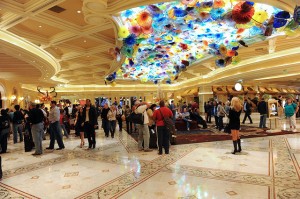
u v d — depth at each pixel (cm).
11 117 1026
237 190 344
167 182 390
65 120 1126
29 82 1864
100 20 599
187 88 2806
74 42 1035
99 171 473
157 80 1833
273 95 2877
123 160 557
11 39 839
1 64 1116
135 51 784
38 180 433
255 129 1023
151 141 700
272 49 1216
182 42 943
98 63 1434
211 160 523
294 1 438
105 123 999
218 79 1998
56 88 2750
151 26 615
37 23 796
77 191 370
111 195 346
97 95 2936
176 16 580
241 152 590
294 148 615
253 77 1672
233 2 598
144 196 336
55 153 674
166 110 611
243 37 890
